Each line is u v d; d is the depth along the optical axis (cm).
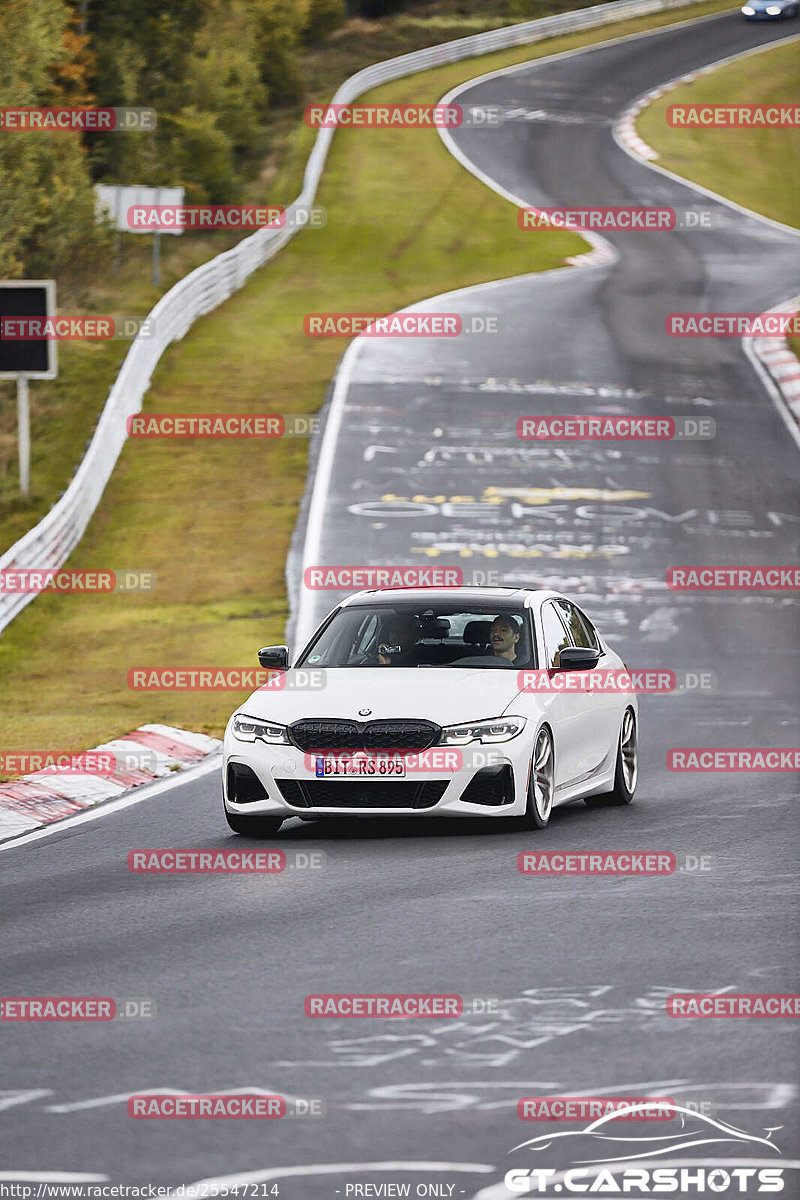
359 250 18875
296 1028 2448
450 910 3203
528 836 4016
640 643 7262
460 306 15975
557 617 4631
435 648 4403
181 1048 2362
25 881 3606
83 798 4647
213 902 3331
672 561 8838
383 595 4625
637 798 4612
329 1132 2019
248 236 19475
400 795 3991
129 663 7031
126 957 2894
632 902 3253
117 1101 2138
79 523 9388
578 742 4350
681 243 19812
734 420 12094
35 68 15438
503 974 2731
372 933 3027
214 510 9925
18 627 7781
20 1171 1902
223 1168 1906
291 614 7719
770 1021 2458
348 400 12406
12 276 14338
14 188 14412
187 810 4456
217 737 5547
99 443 10200
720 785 4738
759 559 8944
